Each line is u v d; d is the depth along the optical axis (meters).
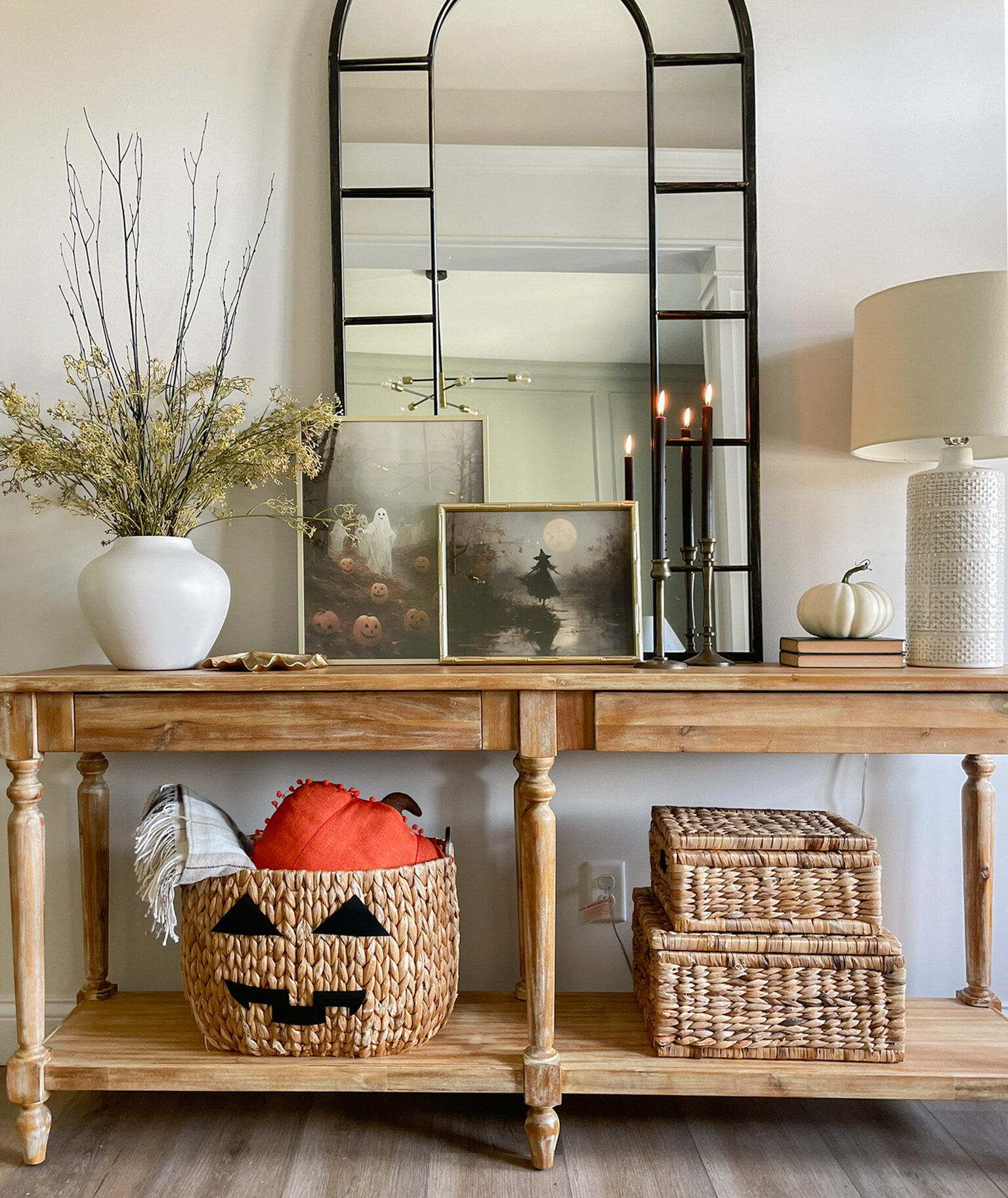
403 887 1.39
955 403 1.44
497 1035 1.49
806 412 1.79
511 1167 1.38
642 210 1.77
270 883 1.37
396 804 1.59
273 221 1.78
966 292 1.43
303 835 1.42
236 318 1.78
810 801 1.79
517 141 1.77
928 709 1.36
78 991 1.72
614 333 1.76
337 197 1.75
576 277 1.77
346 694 1.37
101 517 1.58
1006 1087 1.34
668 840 1.45
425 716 1.38
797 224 1.79
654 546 1.56
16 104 1.78
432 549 1.70
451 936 1.47
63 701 1.39
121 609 1.46
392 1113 1.55
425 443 1.72
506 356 1.76
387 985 1.37
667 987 1.40
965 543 1.48
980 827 1.65
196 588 1.49
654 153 1.76
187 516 1.61
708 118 1.76
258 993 1.37
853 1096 1.35
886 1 1.79
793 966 1.39
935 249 1.78
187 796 1.48
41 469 1.54
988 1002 1.64
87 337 1.78
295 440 1.58
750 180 1.75
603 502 1.65
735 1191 1.32
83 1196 1.31
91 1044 1.47
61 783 1.78
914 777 1.79
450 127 1.77
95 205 1.78
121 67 1.79
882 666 1.48
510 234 1.76
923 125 1.78
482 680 1.35
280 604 1.78
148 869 1.40
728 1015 1.40
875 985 1.39
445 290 1.76
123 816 1.78
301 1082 1.37
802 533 1.79
